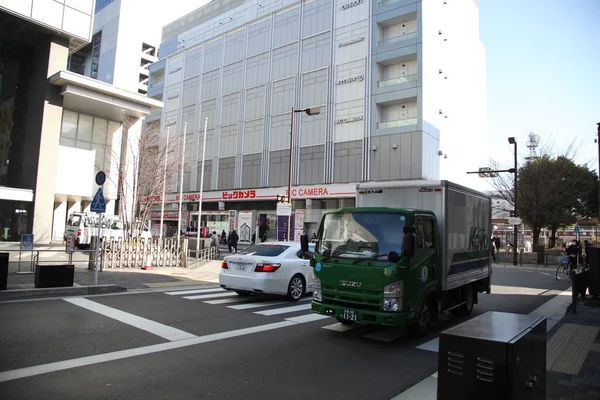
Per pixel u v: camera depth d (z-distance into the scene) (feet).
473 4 143.54
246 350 19.84
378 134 106.93
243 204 138.10
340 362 18.74
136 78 223.10
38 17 78.33
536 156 111.65
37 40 85.15
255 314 28.45
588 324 27.78
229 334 22.74
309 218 118.73
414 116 105.60
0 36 83.35
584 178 121.29
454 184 26.94
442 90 113.50
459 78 127.44
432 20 108.17
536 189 107.76
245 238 133.59
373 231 23.02
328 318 28.09
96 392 14.01
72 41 86.63
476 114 146.10
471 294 31.65
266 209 131.85
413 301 21.93
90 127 95.50
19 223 81.15
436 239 24.91
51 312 26.03
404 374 17.42
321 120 118.01
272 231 129.18
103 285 35.37
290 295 33.78
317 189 115.96
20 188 80.28
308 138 120.16
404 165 102.32
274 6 134.62
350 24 115.14
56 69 83.46
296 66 125.80
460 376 9.28
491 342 8.95
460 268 27.71
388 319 20.93
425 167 101.81
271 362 18.22
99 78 224.33
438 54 111.24
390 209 23.31
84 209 106.11
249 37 140.97
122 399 13.55
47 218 79.87
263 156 130.62
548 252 100.94
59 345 19.13
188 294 35.91
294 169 121.90
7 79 86.89
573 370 17.92
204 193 146.61
